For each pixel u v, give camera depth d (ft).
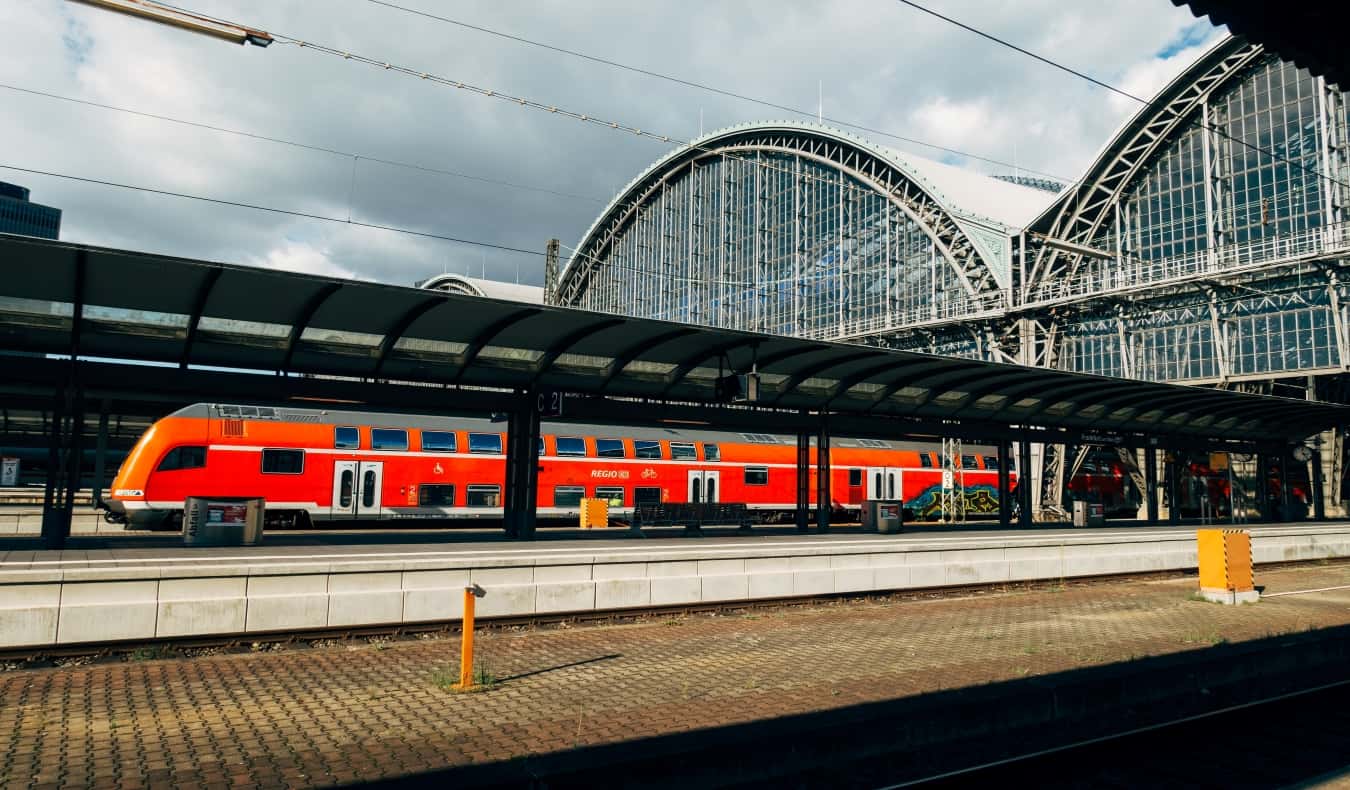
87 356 61.26
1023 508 108.17
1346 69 26.73
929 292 197.67
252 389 63.57
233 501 65.77
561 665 39.55
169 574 40.47
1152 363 170.19
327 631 44.04
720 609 56.24
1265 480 142.41
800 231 223.92
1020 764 25.48
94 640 38.37
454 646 43.62
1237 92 163.22
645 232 276.41
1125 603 63.16
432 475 100.83
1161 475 181.27
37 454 147.84
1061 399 103.19
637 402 80.12
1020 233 180.14
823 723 27.99
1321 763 26.43
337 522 101.24
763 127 228.22
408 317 63.41
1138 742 28.14
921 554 66.54
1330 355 143.23
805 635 48.47
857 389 92.58
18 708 30.42
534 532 78.18
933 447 141.79
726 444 119.96
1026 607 60.85
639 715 30.25
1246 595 63.72
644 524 91.81
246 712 30.37
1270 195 155.84
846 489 129.39
